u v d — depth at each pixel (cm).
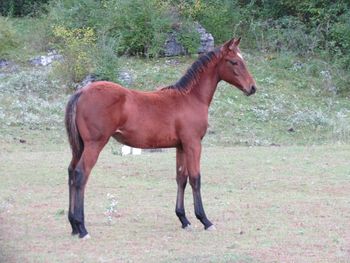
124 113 966
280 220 1106
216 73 1045
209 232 1024
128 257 880
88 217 1114
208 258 873
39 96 2300
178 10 2697
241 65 1047
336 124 2209
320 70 2642
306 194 1328
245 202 1243
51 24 2716
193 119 1009
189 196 1290
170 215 1137
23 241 959
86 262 857
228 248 934
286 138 2117
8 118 2091
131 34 2605
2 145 1878
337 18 2802
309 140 2103
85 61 2362
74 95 962
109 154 1786
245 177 1487
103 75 2338
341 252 918
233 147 1948
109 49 2375
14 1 3181
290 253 911
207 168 1576
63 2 2795
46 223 1068
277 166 1606
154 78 2434
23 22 2991
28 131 2025
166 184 1409
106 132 954
